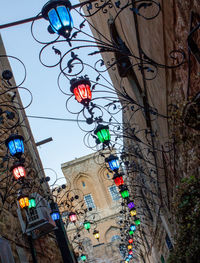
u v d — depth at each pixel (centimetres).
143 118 1069
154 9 542
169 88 594
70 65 507
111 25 1011
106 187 4384
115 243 4044
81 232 4034
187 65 468
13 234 756
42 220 862
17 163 675
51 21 456
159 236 1509
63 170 4431
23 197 733
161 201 1077
